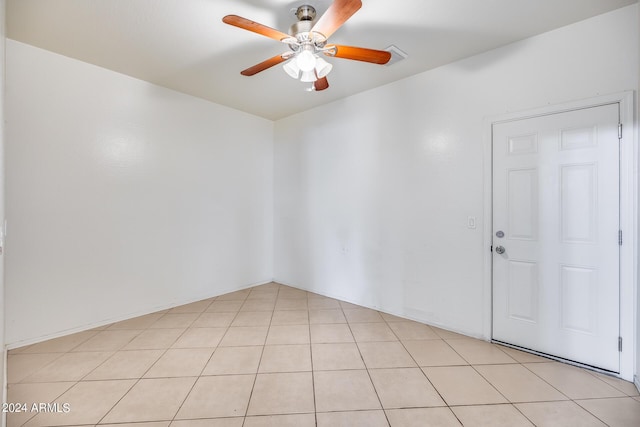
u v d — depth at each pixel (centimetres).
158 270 319
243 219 405
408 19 206
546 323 222
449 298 270
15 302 232
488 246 247
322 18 162
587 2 188
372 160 325
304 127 399
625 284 192
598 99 201
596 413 163
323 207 376
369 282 330
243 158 404
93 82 271
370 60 200
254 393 180
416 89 289
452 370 205
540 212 224
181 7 196
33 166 239
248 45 240
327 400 174
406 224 298
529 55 227
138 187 302
